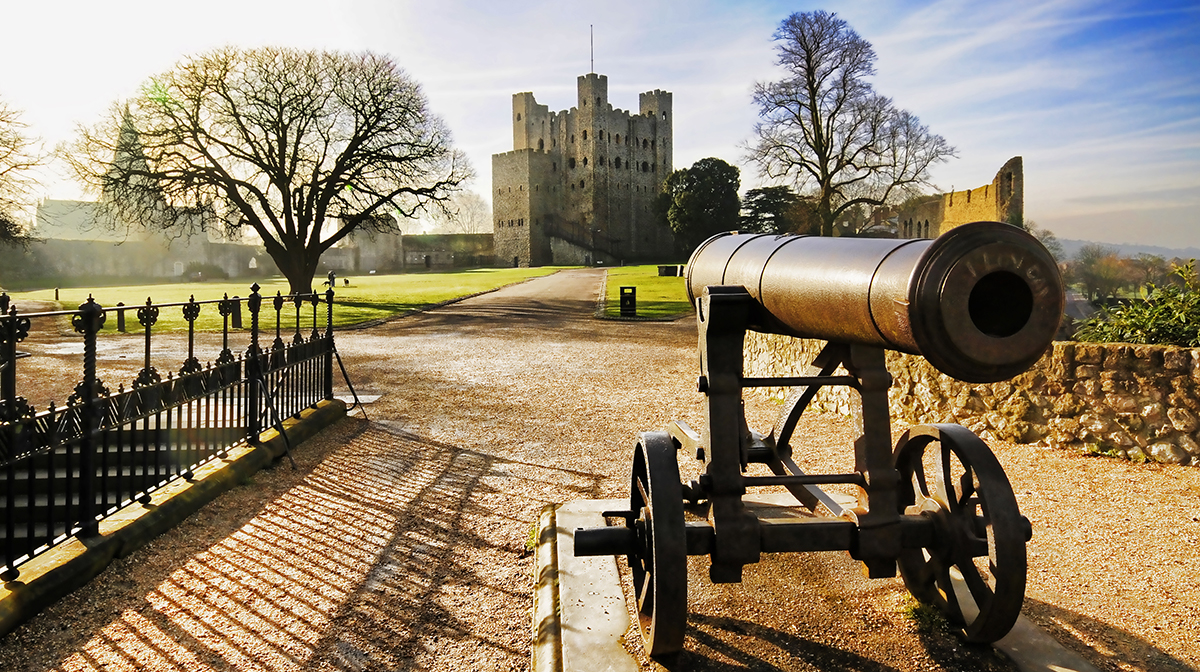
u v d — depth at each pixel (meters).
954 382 6.09
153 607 3.10
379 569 3.52
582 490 4.80
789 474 3.49
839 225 43.56
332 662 2.69
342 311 22.20
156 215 37.16
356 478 5.07
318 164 28.77
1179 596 3.06
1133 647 2.64
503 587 3.32
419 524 4.14
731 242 3.19
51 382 8.86
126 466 5.29
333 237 29.11
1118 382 5.24
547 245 83.44
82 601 3.13
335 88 27.88
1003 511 2.37
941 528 2.60
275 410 5.76
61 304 23.64
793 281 2.37
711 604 2.97
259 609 3.09
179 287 40.88
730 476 2.54
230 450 5.20
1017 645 2.62
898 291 1.84
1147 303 5.99
